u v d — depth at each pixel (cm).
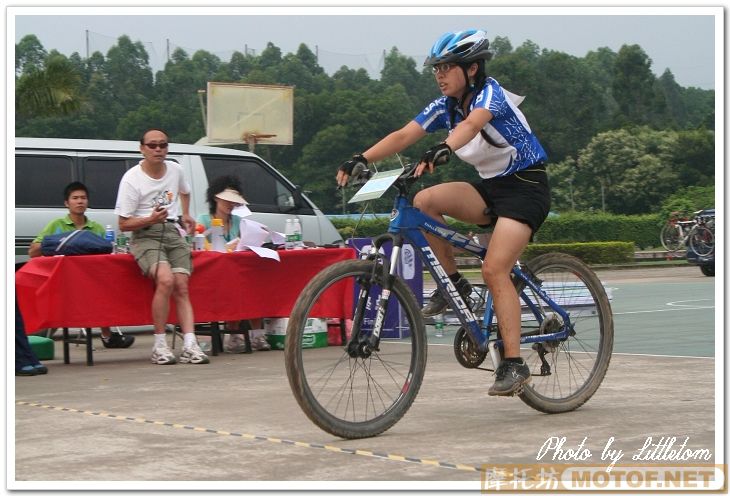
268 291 798
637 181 7044
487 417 475
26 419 488
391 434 435
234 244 805
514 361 450
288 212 1065
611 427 442
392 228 446
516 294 452
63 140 995
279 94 1814
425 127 465
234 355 790
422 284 865
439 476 356
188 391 582
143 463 383
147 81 6688
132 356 802
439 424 458
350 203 455
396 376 445
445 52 444
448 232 457
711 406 494
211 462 383
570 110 8669
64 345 749
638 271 2578
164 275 726
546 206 453
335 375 442
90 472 371
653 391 543
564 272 498
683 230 3000
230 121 1780
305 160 7388
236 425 462
